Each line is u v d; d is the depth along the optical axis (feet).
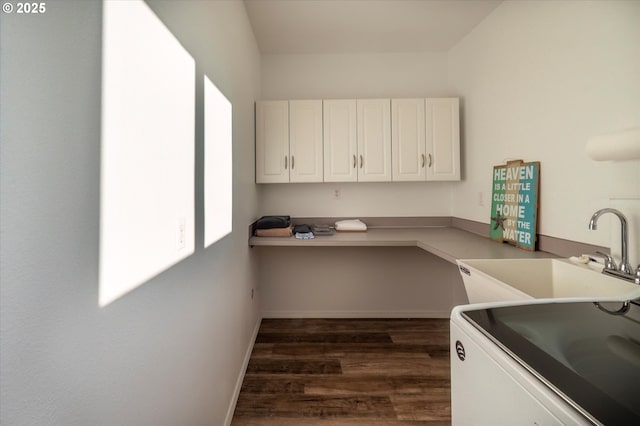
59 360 1.60
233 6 5.68
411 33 8.34
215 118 4.48
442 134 8.42
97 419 1.88
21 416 1.38
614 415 1.56
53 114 1.58
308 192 9.57
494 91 7.21
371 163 8.43
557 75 5.33
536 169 5.79
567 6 5.09
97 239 1.90
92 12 1.87
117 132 2.11
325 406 5.66
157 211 2.69
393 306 9.75
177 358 3.10
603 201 4.49
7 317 1.32
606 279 3.98
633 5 4.05
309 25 7.84
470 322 2.69
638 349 2.22
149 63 2.56
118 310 2.11
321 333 8.57
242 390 6.10
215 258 4.44
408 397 5.90
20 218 1.39
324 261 9.70
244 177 6.81
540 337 2.39
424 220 9.61
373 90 9.48
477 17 7.54
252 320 7.89
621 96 4.22
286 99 9.46
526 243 6.01
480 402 2.39
